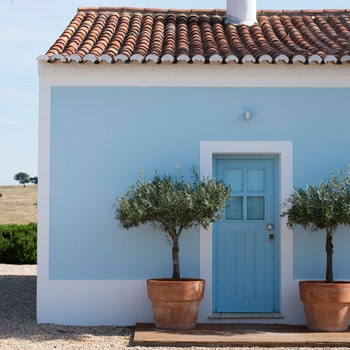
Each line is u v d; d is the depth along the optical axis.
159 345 9.01
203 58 10.10
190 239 10.33
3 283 14.69
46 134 10.32
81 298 10.23
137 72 10.36
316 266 10.35
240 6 12.47
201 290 9.67
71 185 10.32
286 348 8.95
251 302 10.56
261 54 10.20
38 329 9.85
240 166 10.63
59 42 10.82
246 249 10.59
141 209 9.49
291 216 9.80
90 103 10.37
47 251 10.24
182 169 10.39
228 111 10.43
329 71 10.40
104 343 9.11
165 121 10.41
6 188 52.69
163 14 12.91
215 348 8.91
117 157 10.37
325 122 10.48
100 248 10.30
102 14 12.65
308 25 12.52
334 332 9.56
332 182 9.97
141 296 10.27
